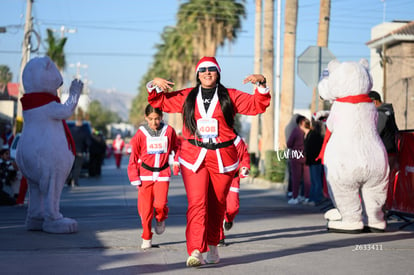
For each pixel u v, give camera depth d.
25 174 8.94
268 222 10.21
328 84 8.81
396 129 9.77
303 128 14.12
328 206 12.38
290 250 7.24
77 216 11.13
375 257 6.73
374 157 8.55
